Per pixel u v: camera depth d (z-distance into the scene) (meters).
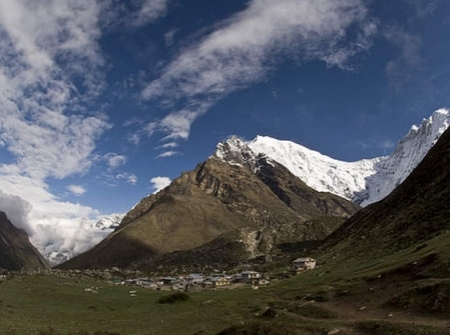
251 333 64.12
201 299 139.62
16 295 141.00
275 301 107.44
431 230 124.00
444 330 52.16
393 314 65.81
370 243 156.12
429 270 78.75
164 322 96.44
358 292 83.50
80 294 154.50
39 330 83.19
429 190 158.88
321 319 72.25
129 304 133.25
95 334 81.44
